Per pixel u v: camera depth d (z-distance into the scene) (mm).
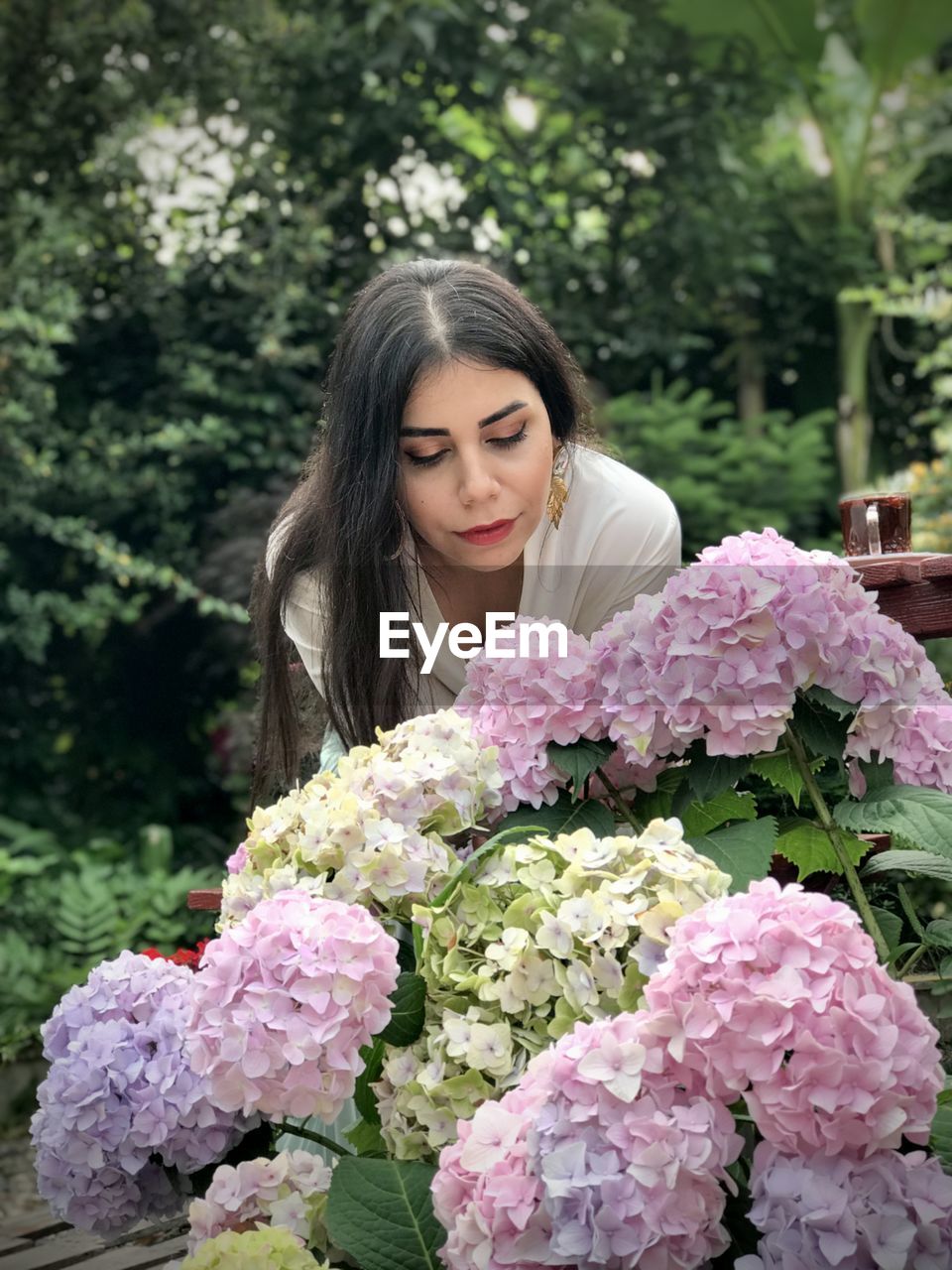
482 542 1625
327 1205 1141
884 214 7531
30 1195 2949
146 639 6422
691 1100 1003
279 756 2045
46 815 6191
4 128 6102
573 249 6969
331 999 1113
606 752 1369
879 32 7188
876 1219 971
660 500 2039
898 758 1346
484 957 1207
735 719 1266
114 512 6137
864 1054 987
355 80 6465
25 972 4402
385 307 1646
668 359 7348
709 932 1033
